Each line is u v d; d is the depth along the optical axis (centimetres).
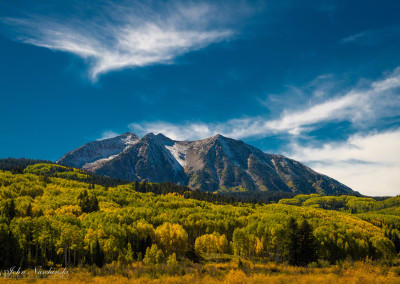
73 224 10400
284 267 5953
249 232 12038
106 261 7806
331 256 10781
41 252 7881
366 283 3456
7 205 12350
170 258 7512
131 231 10250
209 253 10506
